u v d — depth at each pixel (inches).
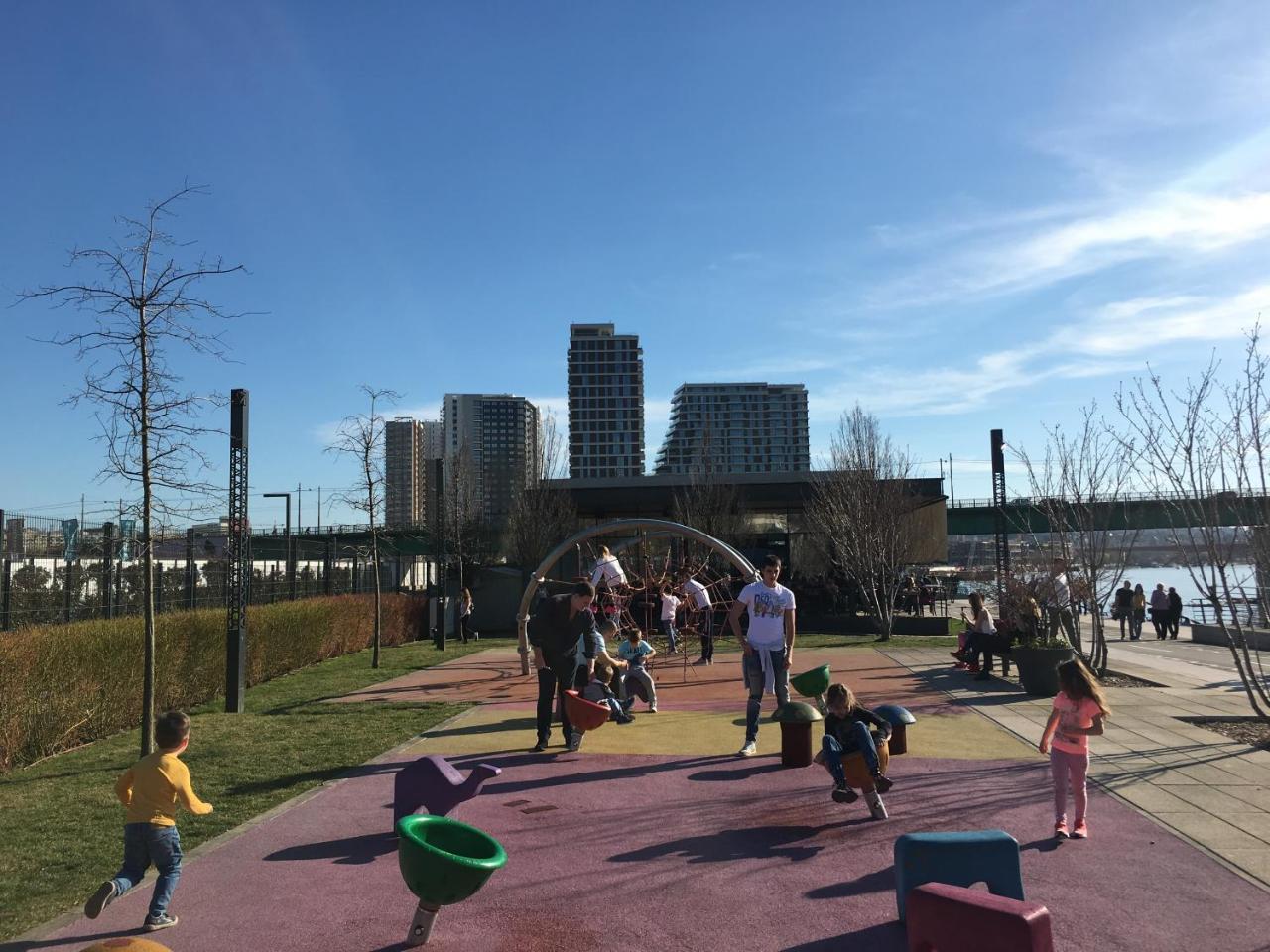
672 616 858.1
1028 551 740.7
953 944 151.3
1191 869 218.1
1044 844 237.3
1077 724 242.4
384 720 468.8
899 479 1165.1
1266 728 397.7
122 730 484.1
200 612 577.0
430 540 1769.2
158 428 362.3
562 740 397.1
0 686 377.1
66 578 588.1
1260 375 422.3
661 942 183.0
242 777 335.6
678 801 288.8
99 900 186.1
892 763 335.6
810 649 863.1
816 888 211.0
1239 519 450.9
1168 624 1023.0
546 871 226.2
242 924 195.0
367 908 203.0
